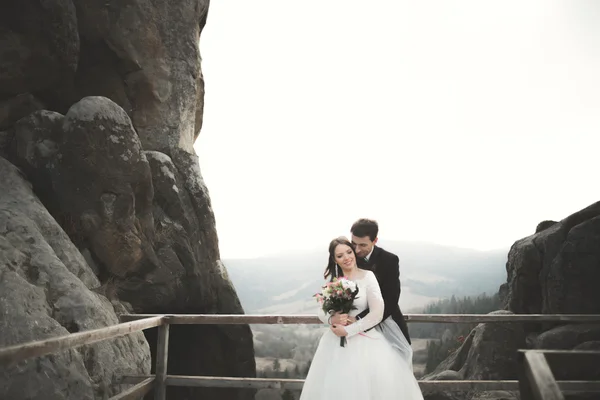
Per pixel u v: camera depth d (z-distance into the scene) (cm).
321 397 314
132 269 838
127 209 764
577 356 196
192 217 1008
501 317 461
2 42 776
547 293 912
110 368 501
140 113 1032
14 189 673
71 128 721
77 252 672
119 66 1010
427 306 12369
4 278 492
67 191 718
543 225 1064
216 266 1050
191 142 1127
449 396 795
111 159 747
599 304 861
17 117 811
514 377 839
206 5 1248
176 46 1101
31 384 391
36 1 809
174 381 450
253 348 1091
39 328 460
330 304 322
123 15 1016
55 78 857
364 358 316
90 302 555
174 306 923
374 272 358
